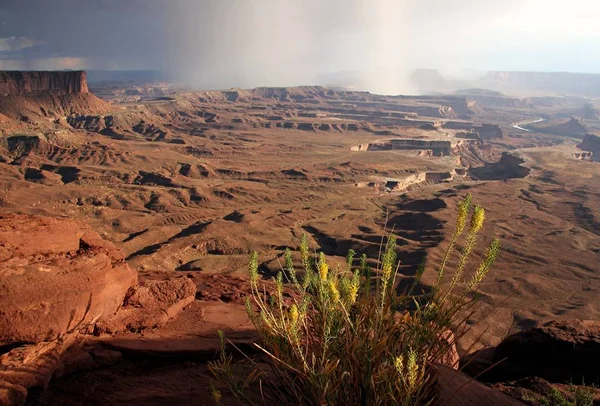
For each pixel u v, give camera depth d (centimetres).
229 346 728
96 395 553
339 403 370
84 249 784
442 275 395
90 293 685
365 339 387
